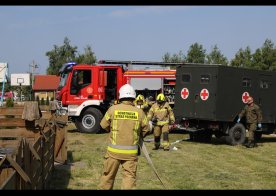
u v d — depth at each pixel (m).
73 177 9.34
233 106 16.16
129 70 20.92
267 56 41.94
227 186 8.73
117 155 6.47
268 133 18.27
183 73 16.95
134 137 6.54
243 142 16.05
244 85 16.47
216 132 16.77
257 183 9.09
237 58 44.66
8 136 9.15
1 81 28.84
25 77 40.00
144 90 21.00
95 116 19.66
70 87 19.73
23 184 5.08
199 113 16.36
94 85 19.80
